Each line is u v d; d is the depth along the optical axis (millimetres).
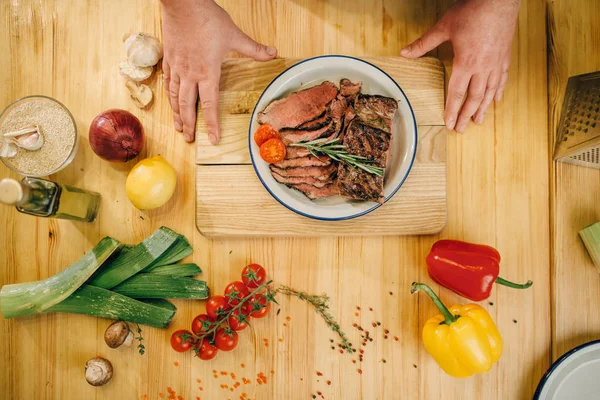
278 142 774
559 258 846
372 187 771
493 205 853
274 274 852
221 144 836
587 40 853
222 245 853
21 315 812
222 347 801
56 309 823
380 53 859
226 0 858
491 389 843
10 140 800
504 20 760
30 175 811
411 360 846
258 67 837
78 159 857
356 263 851
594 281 845
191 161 854
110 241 814
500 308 848
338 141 797
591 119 784
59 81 864
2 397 846
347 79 805
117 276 828
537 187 854
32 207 763
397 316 849
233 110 836
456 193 854
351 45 859
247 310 812
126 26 863
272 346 849
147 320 822
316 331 848
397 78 836
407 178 832
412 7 861
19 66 864
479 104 820
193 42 752
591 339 841
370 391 847
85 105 862
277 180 799
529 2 857
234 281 851
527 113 855
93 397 848
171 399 847
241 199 835
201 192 835
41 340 851
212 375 848
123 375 848
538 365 843
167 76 816
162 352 848
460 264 785
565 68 853
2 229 858
